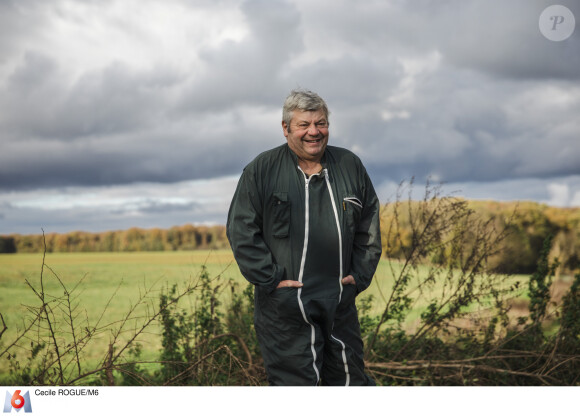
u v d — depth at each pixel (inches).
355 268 123.3
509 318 185.0
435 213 182.5
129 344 146.9
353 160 124.3
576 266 221.0
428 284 186.7
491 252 183.8
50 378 146.2
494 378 173.9
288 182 117.1
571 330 175.3
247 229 115.9
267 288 115.1
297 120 113.9
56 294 310.0
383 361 179.0
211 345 169.6
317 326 118.0
